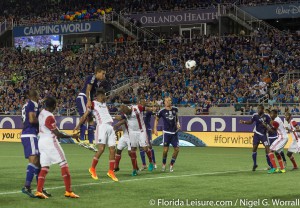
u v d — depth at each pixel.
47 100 16.08
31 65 71.00
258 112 24.33
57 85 63.88
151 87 56.28
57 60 70.69
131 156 22.59
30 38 80.31
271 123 23.89
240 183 19.64
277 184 19.34
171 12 71.38
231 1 69.56
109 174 20.33
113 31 75.12
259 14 66.44
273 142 23.98
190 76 56.19
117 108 50.03
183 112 50.38
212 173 23.45
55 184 19.42
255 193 17.00
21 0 86.38
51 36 80.38
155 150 40.78
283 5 65.12
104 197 16.20
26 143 16.77
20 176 22.38
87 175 22.58
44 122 16.00
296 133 25.91
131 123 22.73
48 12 82.19
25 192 16.27
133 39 72.44
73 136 16.55
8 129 53.75
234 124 44.41
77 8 80.12
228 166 27.14
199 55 60.88
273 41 60.31
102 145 20.52
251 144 43.50
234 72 55.50
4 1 88.06
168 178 21.31
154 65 61.91
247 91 50.38
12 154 36.16
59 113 54.00
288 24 68.81
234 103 47.44
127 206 14.62
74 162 29.83
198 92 52.78
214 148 43.03
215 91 52.72
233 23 68.62
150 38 72.50
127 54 66.56
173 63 61.28
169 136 24.47
